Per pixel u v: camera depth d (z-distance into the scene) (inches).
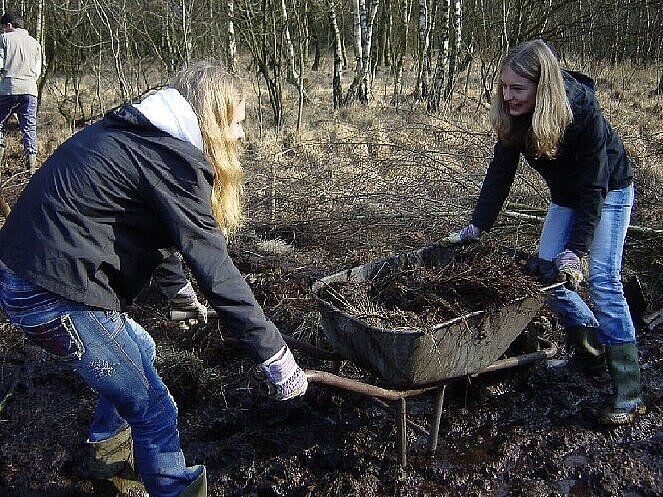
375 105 479.8
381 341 110.9
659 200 224.5
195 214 90.8
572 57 648.4
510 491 124.3
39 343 95.7
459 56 518.0
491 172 139.9
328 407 145.9
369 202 234.1
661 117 410.9
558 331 173.0
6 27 313.6
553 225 136.0
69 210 89.2
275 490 124.4
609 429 138.3
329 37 676.7
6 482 128.2
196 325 166.7
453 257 144.8
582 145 120.4
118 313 99.3
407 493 122.8
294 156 315.0
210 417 143.9
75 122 416.8
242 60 634.2
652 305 186.5
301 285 184.5
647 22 619.8
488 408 145.4
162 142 89.8
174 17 418.0
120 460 124.8
